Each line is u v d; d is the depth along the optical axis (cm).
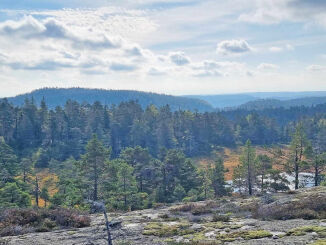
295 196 2214
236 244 1246
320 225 1423
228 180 7456
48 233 1734
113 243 1427
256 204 2255
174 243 1337
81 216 2047
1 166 6059
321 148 10594
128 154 5878
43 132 10506
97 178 4447
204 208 2312
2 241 1570
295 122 16975
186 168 5478
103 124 11869
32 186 5356
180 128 12625
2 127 9775
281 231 1396
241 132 14025
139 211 2517
